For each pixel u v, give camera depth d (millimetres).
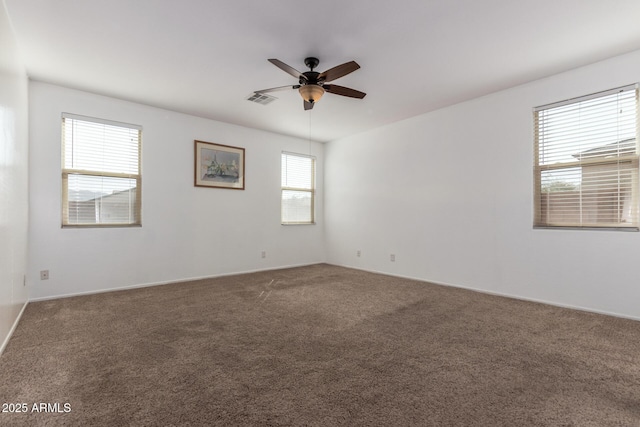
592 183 3066
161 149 4258
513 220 3574
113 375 1820
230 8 2205
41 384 1718
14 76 2514
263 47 2730
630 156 2842
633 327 2604
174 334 2453
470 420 1430
